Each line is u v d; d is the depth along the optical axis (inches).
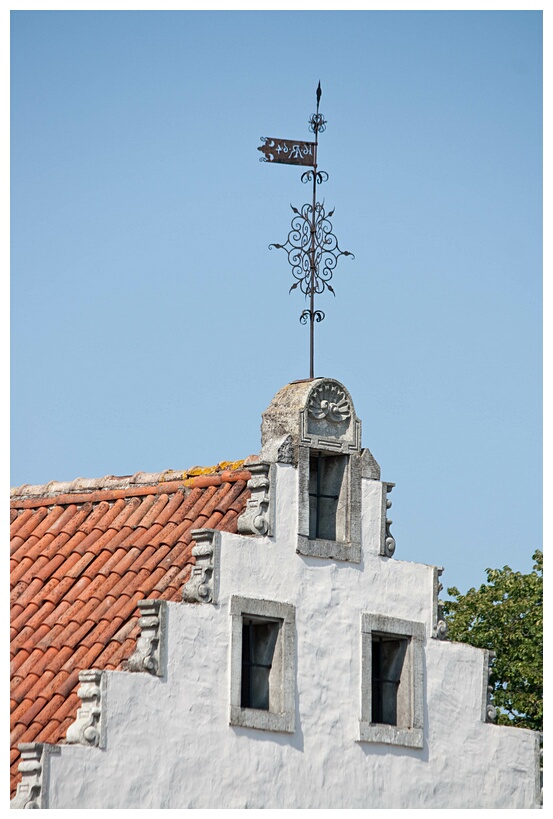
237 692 1601.9
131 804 1520.7
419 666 1760.6
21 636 1683.1
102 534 1797.5
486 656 1819.6
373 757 1704.0
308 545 1684.3
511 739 1822.1
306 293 1756.9
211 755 1579.7
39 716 1572.3
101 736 1513.3
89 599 1696.6
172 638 1571.1
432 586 1788.9
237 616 1616.6
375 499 1754.4
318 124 1788.9
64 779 1486.2
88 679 1529.3
